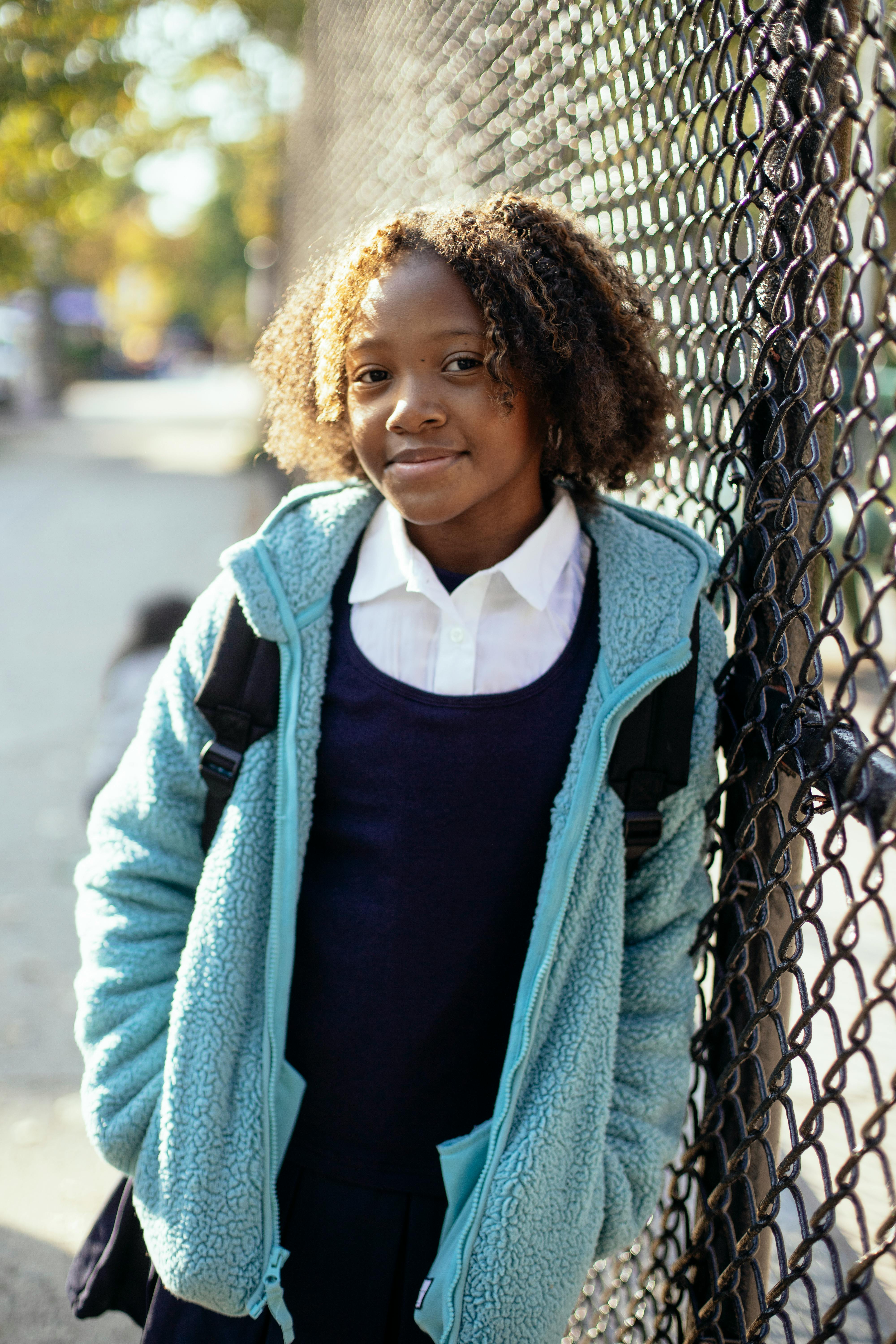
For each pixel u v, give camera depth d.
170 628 3.21
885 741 0.92
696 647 1.21
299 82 7.11
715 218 1.25
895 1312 1.71
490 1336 1.13
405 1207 1.25
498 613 1.21
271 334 1.35
